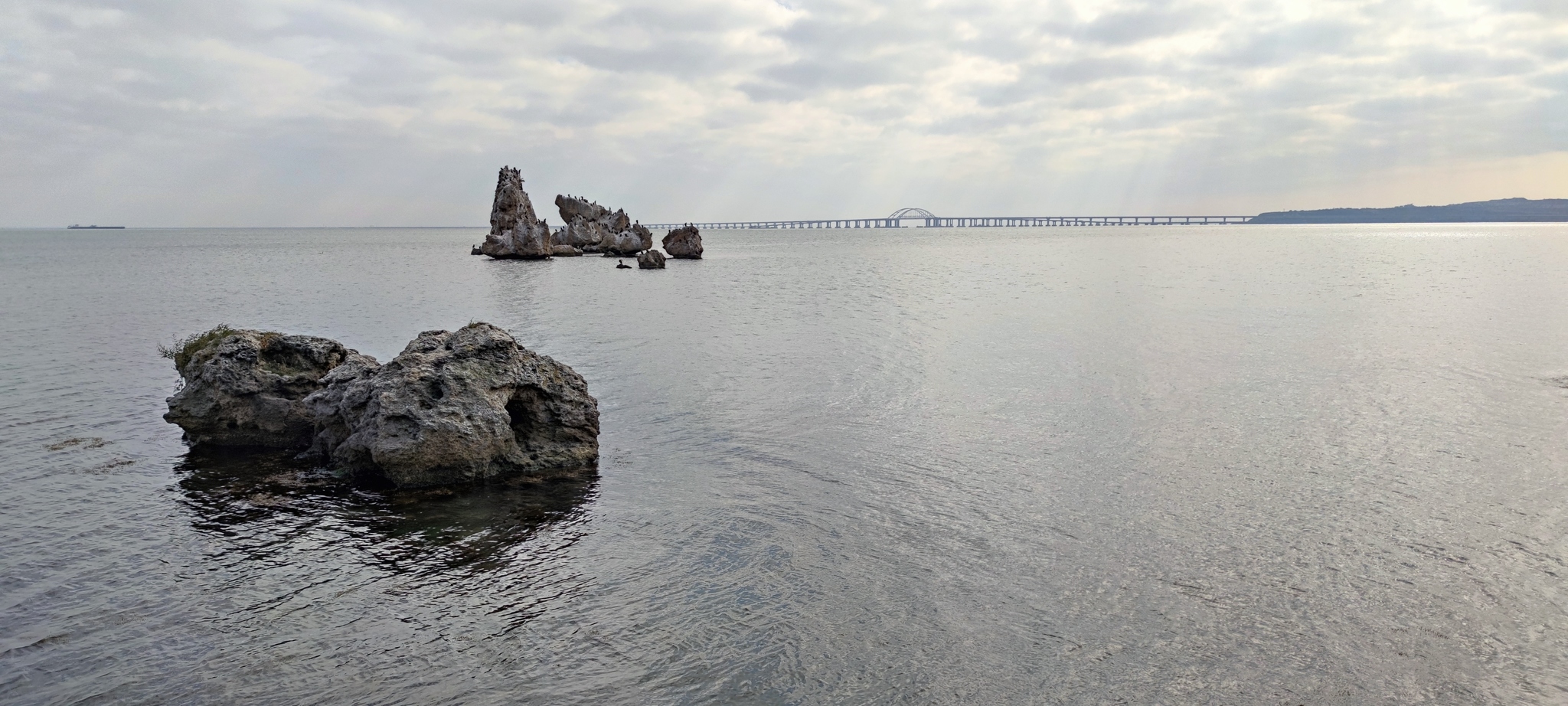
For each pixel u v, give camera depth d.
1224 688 10.75
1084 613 12.64
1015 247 183.00
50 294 69.38
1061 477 18.88
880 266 109.56
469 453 18.75
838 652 11.52
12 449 21.19
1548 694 10.69
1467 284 69.75
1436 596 13.17
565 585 13.55
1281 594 13.23
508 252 125.94
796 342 39.00
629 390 28.25
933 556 14.62
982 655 11.47
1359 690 10.75
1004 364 32.88
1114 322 46.28
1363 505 17.05
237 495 18.02
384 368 20.03
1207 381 29.44
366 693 10.49
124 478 19.08
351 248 196.50
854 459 20.31
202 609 12.62
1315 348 36.38
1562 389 27.56
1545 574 13.91
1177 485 18.27
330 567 14.18
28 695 10.34
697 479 18.94
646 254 103.44
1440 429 22.72
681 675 10.95
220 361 21.97
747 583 13.57
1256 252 143.38
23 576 13.70
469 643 11.69
